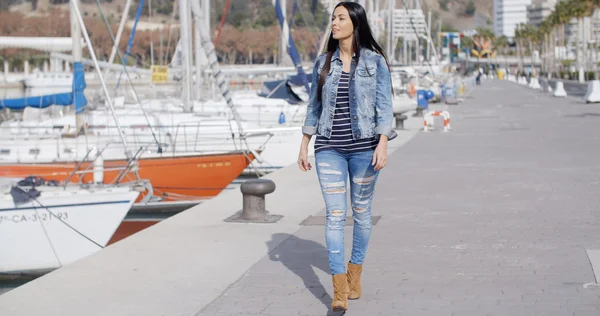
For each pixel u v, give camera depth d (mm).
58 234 13188
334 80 5625
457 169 14992
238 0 76250
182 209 18344
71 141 18578
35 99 20188
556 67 143125
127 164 16344
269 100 28375
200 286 6605
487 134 23766
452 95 47156
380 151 5574
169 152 18609
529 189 12125
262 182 9688
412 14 78625
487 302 5973
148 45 63656
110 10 69875
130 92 32781
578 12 106188
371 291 6367
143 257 7695
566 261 7258
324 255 7684
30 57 50969
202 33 19703
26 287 6602
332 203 5691
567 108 38844
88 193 13203
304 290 6434
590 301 5926
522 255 7559
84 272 7105
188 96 25234
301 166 5879
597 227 8930
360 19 5625
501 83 104000
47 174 17734
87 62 26828
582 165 15289
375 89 5605
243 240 8469
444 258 7488
